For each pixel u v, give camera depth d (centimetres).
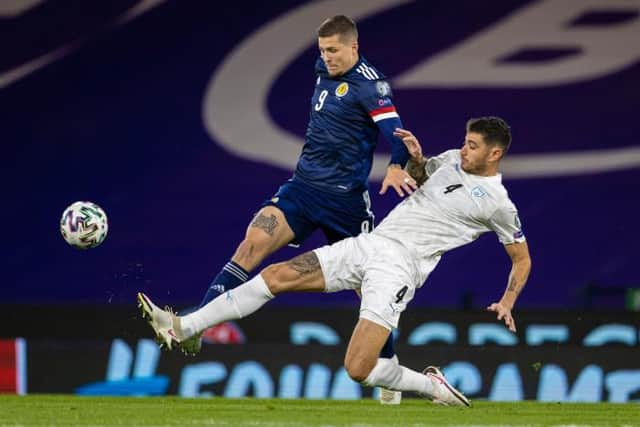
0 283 3997
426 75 4169
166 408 2303
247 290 2314
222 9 4147
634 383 3481
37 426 1820
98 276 4031
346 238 2530
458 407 2494
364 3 4169
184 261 4069
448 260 4044
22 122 4078
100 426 1827
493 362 3462
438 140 4159
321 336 3659
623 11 4203
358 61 2506
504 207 2320
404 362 3447
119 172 4088
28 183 4059
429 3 4175
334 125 2508
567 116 4178
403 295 2311
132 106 4106
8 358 3450
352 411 2286
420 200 2356
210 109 4128
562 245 4128
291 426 1853
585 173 4166
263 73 4150
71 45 4109
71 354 3462
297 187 2547
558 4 4197
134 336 3734
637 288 4081
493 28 4181
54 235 4038
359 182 2545
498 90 4178
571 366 3475
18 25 4100
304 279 2322
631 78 4197
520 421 2078
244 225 4103
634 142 4184
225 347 3453
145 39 4128
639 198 4159
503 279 4044
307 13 4169
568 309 3672
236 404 2547
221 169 4116
